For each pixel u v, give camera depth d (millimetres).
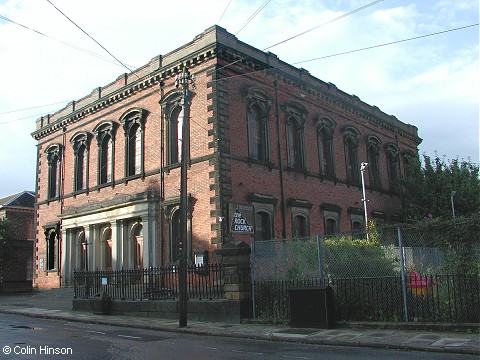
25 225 44156
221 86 24719
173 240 25344
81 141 32969
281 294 16094
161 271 20188
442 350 10641
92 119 32281
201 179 24359
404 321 13742
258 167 26016
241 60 25766
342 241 16594
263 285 16609
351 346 11938
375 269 14938
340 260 15625
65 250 32438
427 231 14305
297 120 29906
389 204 38406
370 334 12977
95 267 29750
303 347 11961
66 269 32156
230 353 11008
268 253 16969
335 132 33438
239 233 23734
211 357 10422
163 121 26953
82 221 31109
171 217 25516
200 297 17938
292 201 27594
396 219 38344
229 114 24828
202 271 18094
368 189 36000
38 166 37156
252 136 26594
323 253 15891
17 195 46281
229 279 16859
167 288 20109
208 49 24781
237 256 16797
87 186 31828
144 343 12773
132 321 18062
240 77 26047
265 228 25969
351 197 33688
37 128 37625
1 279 38656
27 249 41031
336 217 31516
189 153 25156
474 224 13484
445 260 13750
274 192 26766
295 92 30125
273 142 27453
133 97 29328
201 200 24141
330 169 32219
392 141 41219
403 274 13945
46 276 34438
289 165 28438
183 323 16078
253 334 13867
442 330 12742
